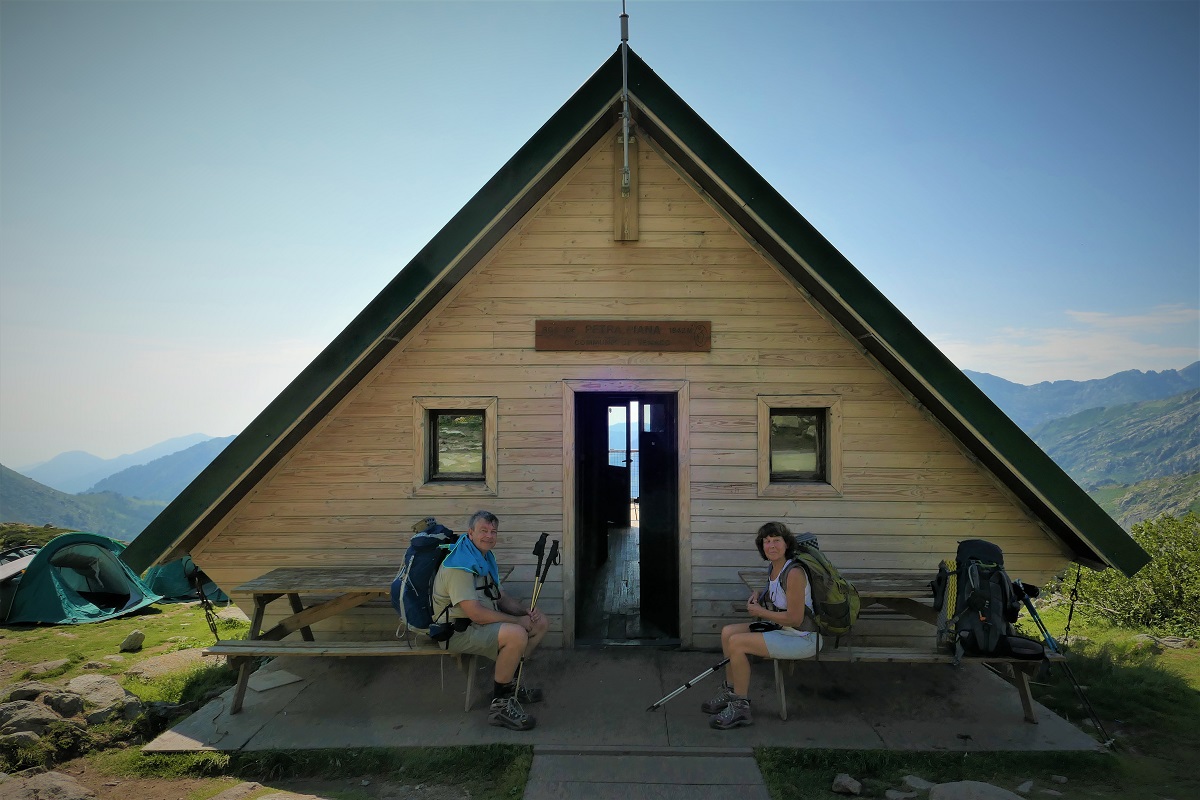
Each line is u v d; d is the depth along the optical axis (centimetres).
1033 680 561
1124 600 862
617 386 623
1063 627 859
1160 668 634
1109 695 570
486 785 433
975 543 505
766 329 621
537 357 628
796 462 634
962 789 395
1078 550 590
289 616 596
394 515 628
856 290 529
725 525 619
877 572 607
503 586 624
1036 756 461
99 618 948
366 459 629
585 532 759
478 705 534
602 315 625
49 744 484
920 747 470
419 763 455
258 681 591
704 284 623
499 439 627
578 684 561
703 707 515
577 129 546
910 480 614
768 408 621
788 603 486
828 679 578
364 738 486
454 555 498
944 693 556
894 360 567
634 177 625
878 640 620
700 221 624
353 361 549
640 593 752
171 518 555
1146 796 415
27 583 943
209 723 517
